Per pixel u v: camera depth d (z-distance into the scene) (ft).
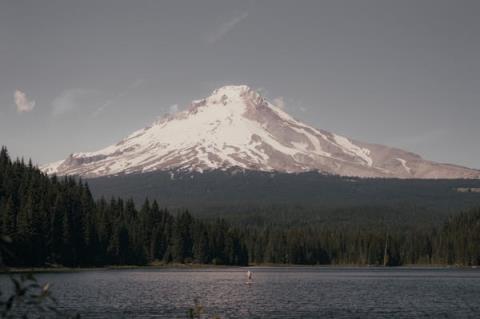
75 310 259.80
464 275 627.46
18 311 234.17
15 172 637.71
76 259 595.88
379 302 319.68
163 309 270.26
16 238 507.30
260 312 271.28
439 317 260.01
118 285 397.80
